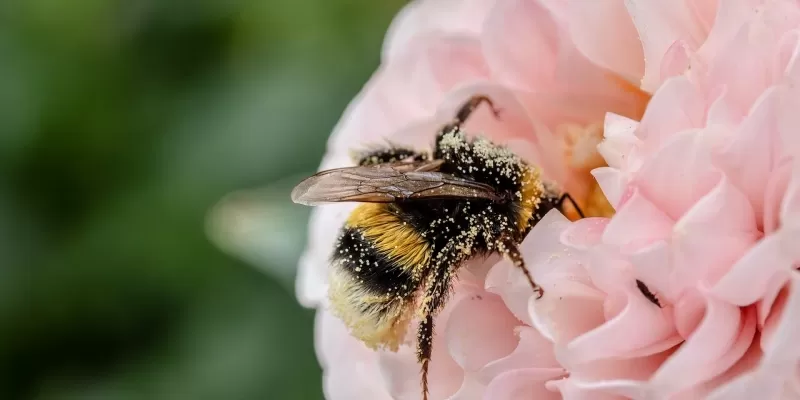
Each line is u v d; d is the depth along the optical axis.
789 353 0.10
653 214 0.10
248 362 0.16
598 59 0.11
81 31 0.18
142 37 0.18
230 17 0.18
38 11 0.18
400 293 0.12
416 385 0.11
